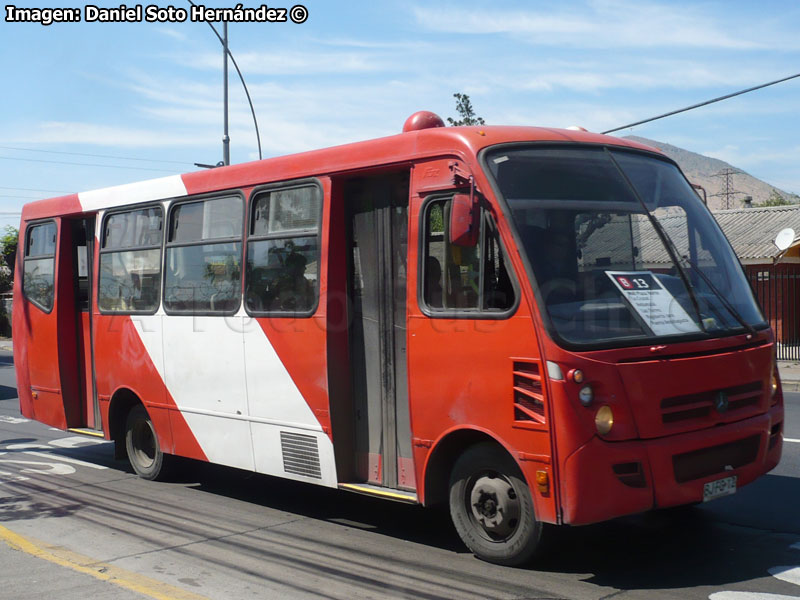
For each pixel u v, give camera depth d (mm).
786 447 9359
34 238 10414
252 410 7301
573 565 5543
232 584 5359
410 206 5977
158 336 8367
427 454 5793
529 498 5281
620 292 5363
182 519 7145
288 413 6945
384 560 5816
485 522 5570
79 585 5398
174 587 5320
